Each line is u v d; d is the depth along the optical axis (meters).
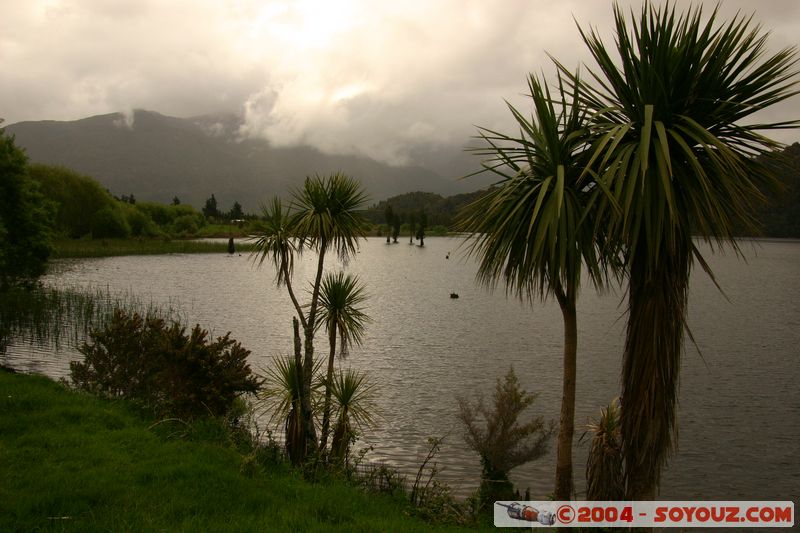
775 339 30.84
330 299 10.77
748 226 5.57
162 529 5.67
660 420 6.17
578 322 36.72
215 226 171.12
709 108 5.83
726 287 62.47
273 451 9.30
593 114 5.89
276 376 10.87
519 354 25.91
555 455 13.13
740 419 16.70
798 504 11.23
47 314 26.72
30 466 7.22
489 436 10.77
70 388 11.62
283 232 10.11
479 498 8.95
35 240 28.50
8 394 10.37
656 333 6.07
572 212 5.62
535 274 5.92
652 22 5.76
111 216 101.25
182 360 9.68
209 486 6.95
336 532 6.00
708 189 5.26
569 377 6.39
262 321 33.47
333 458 9.39
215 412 9.84
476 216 6.42
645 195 5.48
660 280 6.06
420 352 25.80
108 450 7.97
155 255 92.56
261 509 6.50
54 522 5.70
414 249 146.62
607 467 7.36
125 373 11.10
